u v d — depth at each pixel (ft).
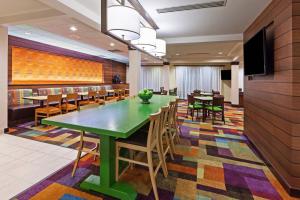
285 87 7.02
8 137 12.15
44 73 20.59
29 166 8.15
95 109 8.77
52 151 9.85
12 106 16.28
